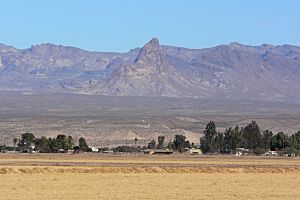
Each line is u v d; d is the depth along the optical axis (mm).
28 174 178875
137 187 146875
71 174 181250
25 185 148125
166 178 173000
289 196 134375
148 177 175250
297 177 183875
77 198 126000
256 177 181875
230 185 155375
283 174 196375
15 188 141625
